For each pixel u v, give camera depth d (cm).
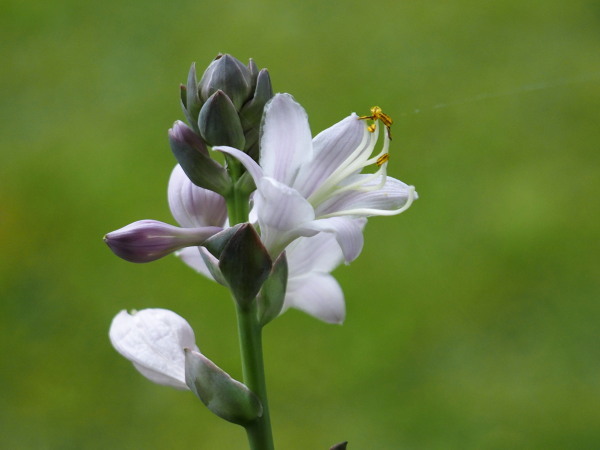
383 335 99
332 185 54
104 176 119
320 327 99
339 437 91
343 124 54
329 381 95
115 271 108
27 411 99
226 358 98
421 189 113
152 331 55
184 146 54
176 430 95
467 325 100
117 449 95
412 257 105
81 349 103
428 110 124
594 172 116
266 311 54
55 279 109
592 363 96
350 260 52
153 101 129
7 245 114
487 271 104
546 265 104
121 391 99
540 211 109
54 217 115
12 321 106
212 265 54
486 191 113
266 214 52
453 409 92
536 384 94
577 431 89
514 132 121
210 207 55
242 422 53
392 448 90
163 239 54
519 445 89
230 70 54
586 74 128
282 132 52
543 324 100
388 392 94
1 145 127
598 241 106
